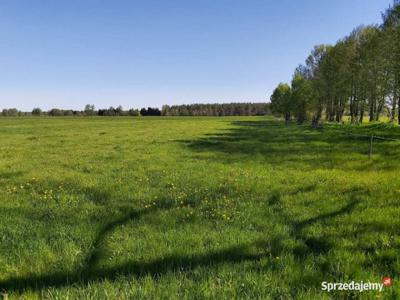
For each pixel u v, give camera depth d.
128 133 41.75
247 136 35.00
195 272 4.81
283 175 12.80
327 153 18.91
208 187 10.82
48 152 21.77
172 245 5.93
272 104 93.25
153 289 4.34
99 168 15.06
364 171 13.23
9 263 5.27
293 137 31.66
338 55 57.19
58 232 6.58
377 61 44.03
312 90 65.25
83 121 90.06
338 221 7.12
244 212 7.97
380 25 41.31
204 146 25.02
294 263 5.11
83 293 4.26
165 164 16.27
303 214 7.75
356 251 5.52
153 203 8.87
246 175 12.88
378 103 51.41
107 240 6.20
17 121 87.19
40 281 4.68
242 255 5.46
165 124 72.50
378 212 7.59
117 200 9.32
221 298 4.16
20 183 11.73
